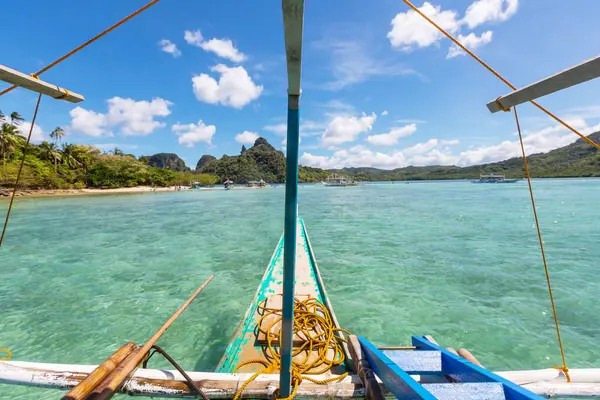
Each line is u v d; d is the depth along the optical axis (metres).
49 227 13.77
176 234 12.03
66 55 1.45
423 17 1.58
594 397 1.80
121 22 1.49
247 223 15.08
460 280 6.34
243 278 6.73
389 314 4.88
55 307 5.23
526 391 1.43
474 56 1.58
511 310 4.96
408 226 13.08
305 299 3.81
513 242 9.73
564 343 4.03
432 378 2.05
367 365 2.11
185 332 4.39
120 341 4.17
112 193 45.03
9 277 6.82
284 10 0.76
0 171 31.81
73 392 1.49
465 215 16.20
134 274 7.02
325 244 9.85
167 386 1.86
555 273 6.64
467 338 4.19
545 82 1.20
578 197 26.11
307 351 2.71
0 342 4.14
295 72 1.10
